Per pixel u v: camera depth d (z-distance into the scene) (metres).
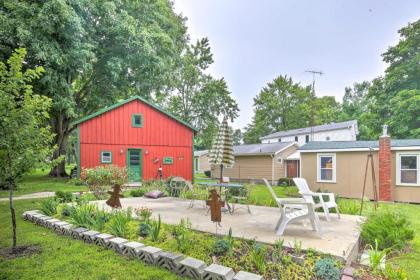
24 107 3.68
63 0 11.27
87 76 17.19
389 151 11.20
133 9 16.52
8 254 3.67
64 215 5.43
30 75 4.02
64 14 11.12
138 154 14.73
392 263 3.66
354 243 3.84
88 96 17.97
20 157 3.65
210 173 26.09
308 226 4.90
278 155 20.06
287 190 12.37
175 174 15.75
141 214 5.26
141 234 4.20
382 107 21.95
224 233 4.28
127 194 9.66
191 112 30.67
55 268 3.22
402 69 20.59
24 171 3.83
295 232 4.45
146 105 15.05
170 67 19.19
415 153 10.83
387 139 11.22
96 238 4.07
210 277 2.85
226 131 6.56
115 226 4.31
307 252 3.42
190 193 9.41
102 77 17.03
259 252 3.29
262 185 18.23
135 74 17.41
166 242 3.90
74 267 3.25
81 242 4.16
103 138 13.80
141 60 15.87
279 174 20.03
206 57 30.17
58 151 16.88
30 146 3.77
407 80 20.73
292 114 37.66
